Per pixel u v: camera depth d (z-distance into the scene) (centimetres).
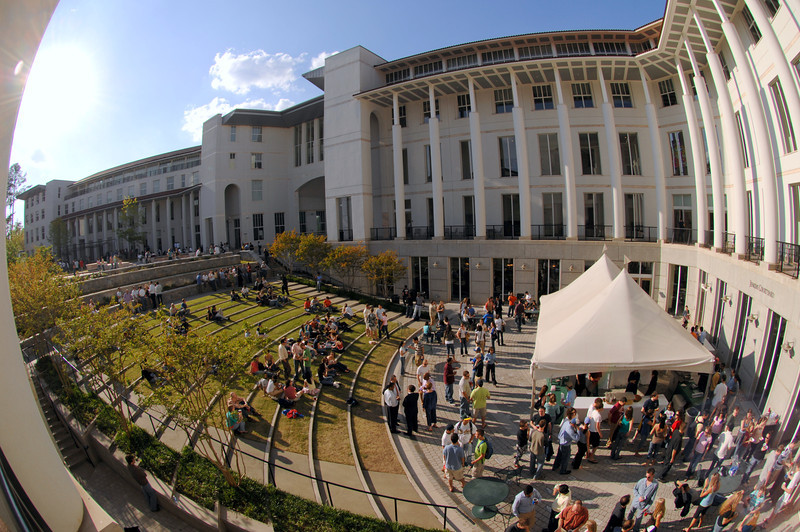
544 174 2981
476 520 949
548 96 2967
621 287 1300
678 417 1022
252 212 4438
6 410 602
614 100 2870
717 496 862
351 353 1981
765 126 1359
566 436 1061
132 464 1079
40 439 655
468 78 2888
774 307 1280
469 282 3047
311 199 4578
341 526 891
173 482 1079
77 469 1275
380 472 1119
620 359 1144
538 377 1188
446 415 1439
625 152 2842
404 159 3459
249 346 1091
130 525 1014
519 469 1098
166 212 5322
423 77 2933
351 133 3400
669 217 2683
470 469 1128
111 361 1287
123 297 2380
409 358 1958
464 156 3216
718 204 1992
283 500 970
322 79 4003
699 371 1129
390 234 3559
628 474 1069
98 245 6028
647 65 2534
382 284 3284
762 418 1001
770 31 1205
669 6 1850
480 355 1644
